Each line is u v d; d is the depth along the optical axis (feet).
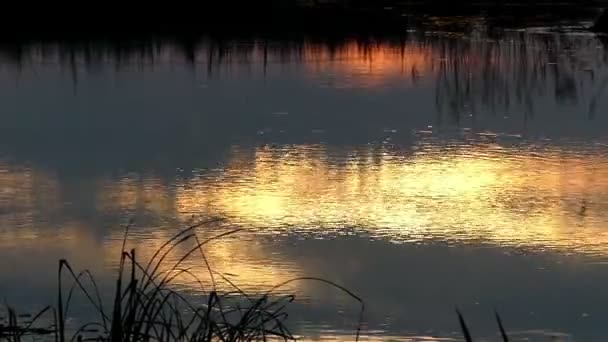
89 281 79.82
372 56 208.85
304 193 107.24
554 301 76.48
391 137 134.31
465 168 117.91
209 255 86.53
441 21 271.08
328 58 206.39
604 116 146.30
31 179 112.57
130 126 140.15
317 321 71.82
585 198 104.73
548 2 309.22
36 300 75.61
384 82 176.96
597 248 88.74
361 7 301.22
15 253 87.20
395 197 105.60
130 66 194.80
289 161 121.39
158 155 123.75
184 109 152.56
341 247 88.79
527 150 126.62
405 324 71.92
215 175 114.42
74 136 134.10
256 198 105.29
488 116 147.64
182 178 113.19
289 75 184.55
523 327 71.77
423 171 116.88
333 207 101.76
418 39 234.17
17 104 156.56
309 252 87.61
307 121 144.05
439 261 85.35
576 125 140.87
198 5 273.75
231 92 166.81
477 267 83.71
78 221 96.99
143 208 101.45
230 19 271.90
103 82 176.65
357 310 73.92
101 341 59.06
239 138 133.08
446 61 200.75
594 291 78.28
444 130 138.62
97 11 266.77
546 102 157.28
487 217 98.22
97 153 124.47
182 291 76.84
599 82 172.65
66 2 266.98
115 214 99.25
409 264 84.64
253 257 86.07
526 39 230.68
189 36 242.17
